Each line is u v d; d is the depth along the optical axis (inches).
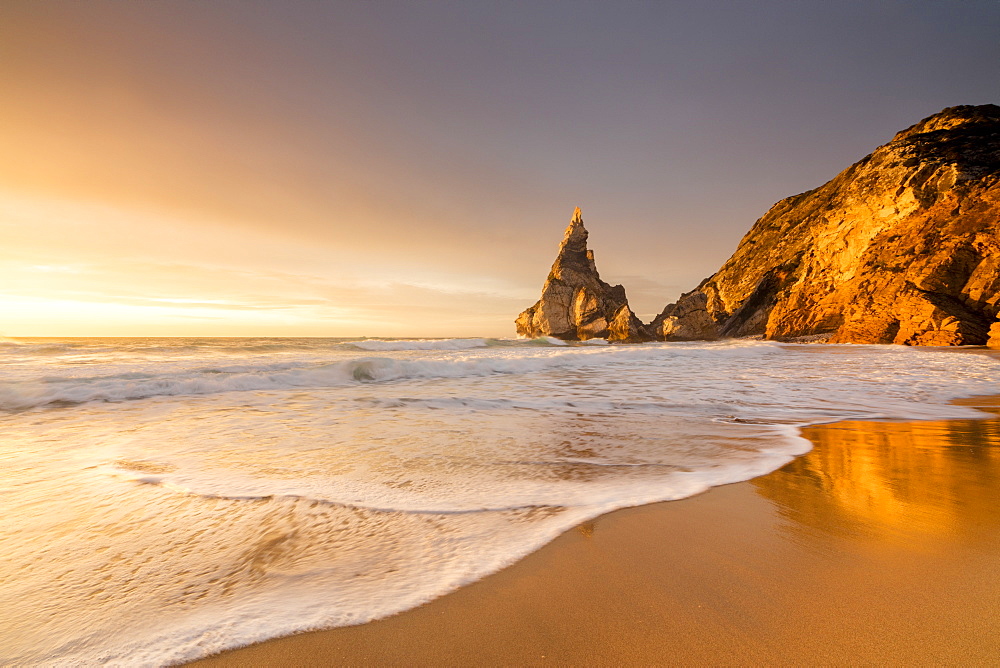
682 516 112.9
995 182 1369.3
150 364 529.7
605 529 104.8
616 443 194.4
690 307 3511.3
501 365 563.5
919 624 67.2
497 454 176.1
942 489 134.4
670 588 79.0
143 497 128.3
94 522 111.4
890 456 173.8
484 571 85.7
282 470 154.3
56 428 229.3
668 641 64.6
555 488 134.5
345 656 62.9
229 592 80.2
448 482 140.5
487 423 241.8
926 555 91.0
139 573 87.4
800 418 256.4
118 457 171.9
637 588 79.0
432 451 180.7
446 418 256.5
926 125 1927.9
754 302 2615.7
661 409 287.3
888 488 135.2
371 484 138.3
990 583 79.3
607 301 3282.5
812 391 368.2
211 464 161.8
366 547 96.6
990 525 107.0
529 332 3400.6
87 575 86.7
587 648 63.4
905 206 1624.0
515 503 122.0
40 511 118.3
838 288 1882.4
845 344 1342.3
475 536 101.3
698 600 75.1
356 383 427.5
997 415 267.7
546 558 90.7
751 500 124.4
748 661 60.0
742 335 2568.9
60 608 75.7
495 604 74.7
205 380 373.1
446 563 89.0
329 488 134.7
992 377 456.4
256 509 119.0
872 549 94.1
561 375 499.8
